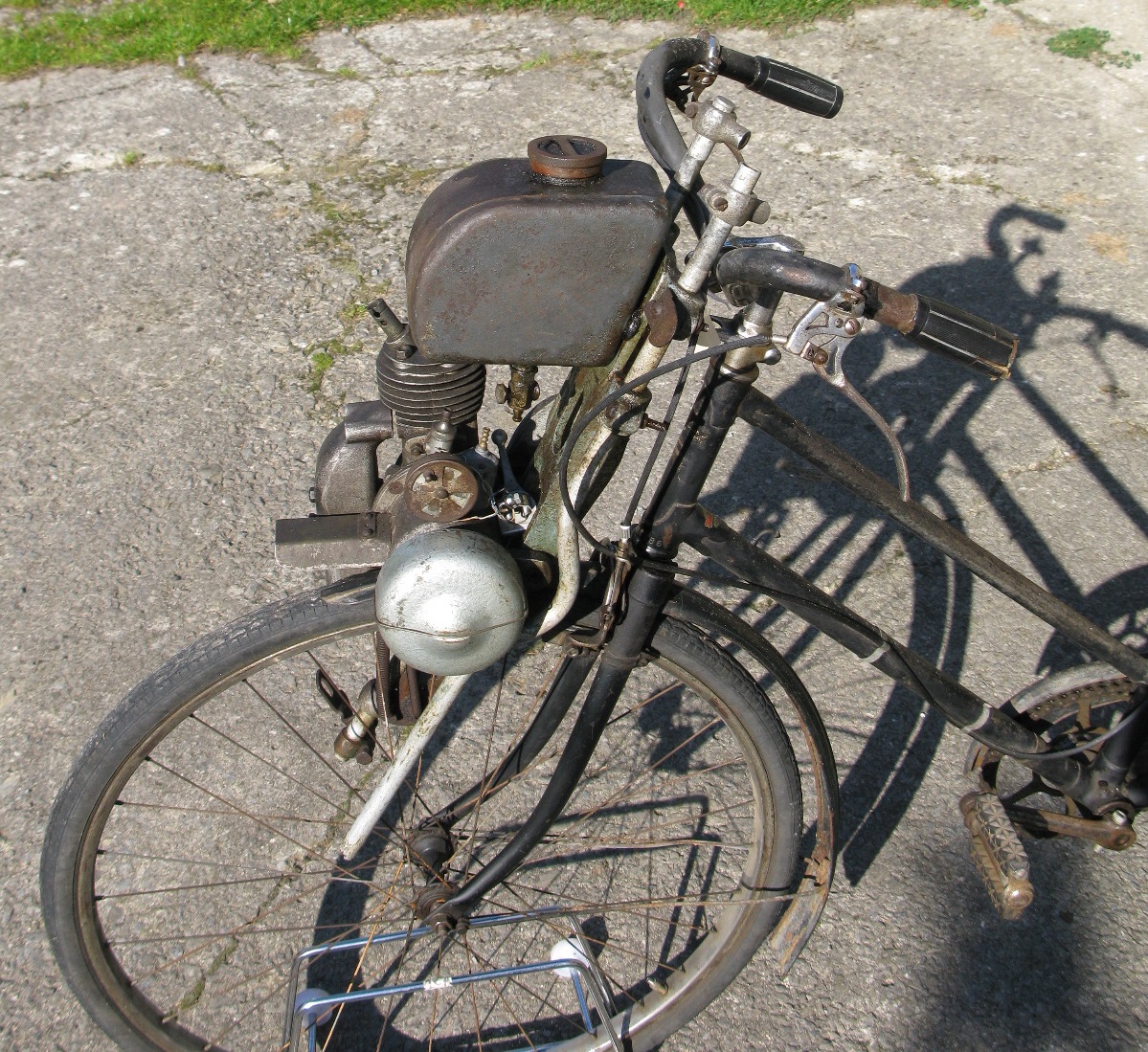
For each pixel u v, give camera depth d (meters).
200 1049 1.74
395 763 1.62
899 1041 1.89
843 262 3.64
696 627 1.53
